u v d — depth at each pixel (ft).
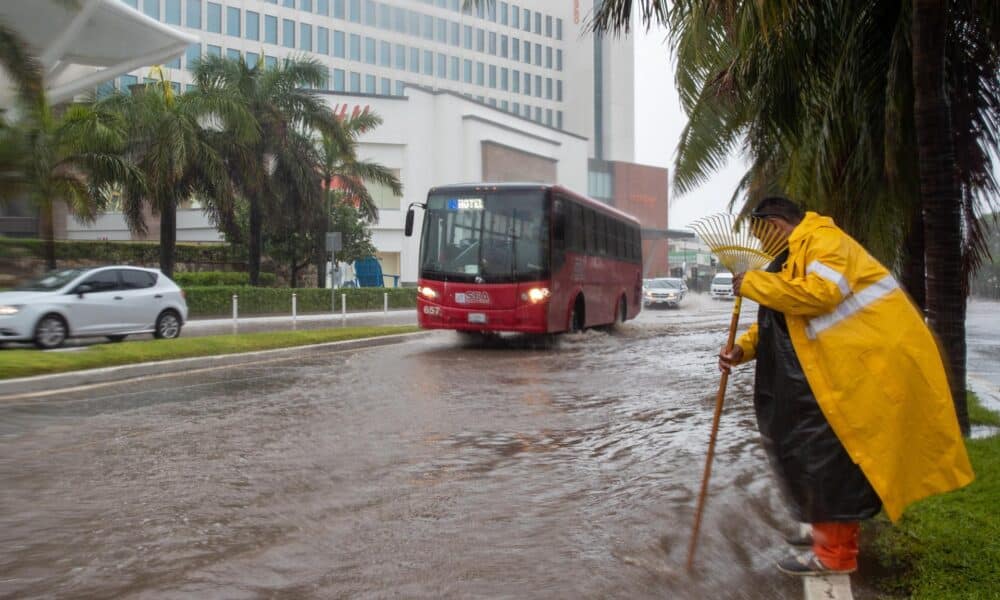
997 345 64.39
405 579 14.20
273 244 134.31
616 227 76.74
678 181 34.83
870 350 11.99
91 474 21.21
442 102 181.47
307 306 114.62
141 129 101.14
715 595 13.65
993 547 15.21
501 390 36.70
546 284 55.67
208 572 14.44
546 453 24.08
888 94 26.13
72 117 90.94
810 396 12.29
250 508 18.29
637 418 30.01
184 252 134.51
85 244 119.34
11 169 54.29
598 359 50.70
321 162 124.88
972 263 29.81
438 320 56.75
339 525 17.16
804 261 12.45
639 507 18.66
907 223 32.01
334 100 170.30
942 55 24.02
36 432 26.73
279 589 13.73
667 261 264.31
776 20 23.58
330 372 43.50
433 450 24.25
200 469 21.76
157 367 43.27
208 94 102.89
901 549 15.52
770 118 30.99
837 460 12.11
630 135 264.93
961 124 28.55
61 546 15.76
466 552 15.58
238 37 177.17
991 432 26.25
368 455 23.52
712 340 65.41
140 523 17.20
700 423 29.19
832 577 12.66
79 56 103.04
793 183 31.12
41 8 86.48
